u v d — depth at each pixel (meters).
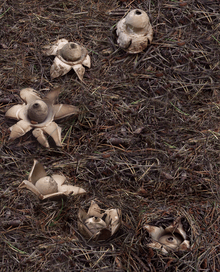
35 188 0.68
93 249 0.70
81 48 0.83
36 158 0.77
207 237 0.71
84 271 0.68
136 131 0.79
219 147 0.79
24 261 0.69
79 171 0.76
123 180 0.76
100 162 0.77
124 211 0.73
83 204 0.73
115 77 0.84
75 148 0.78
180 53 0.86
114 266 0.69
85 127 0.80
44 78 0.83
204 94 0.84
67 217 0.72
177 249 0.69
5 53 0.85
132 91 0.83
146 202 0.75
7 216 0.72
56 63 0.81
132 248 0.70
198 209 0.74
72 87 0.82
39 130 0.75
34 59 0.85
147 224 0.71
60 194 0.70
